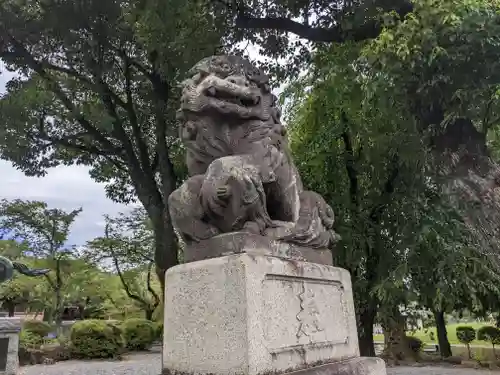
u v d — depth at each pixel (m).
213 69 2.23
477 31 3.74
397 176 6.47
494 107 4.70
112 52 9.12
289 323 1.84
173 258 9.28
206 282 1.76
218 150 2.13
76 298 22.33
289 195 2.19
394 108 5.06
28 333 13.28
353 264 6.37
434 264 5.64
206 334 1.70
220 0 6.52
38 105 9.36
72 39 8.12
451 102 4.46
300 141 7.43
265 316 1.70
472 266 5.36
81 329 13.34
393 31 4.19
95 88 9.17
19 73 9.51
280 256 1.95
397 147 5.87
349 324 2.29
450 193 4.98
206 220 1.96
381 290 5.73
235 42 7.21
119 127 9.70
